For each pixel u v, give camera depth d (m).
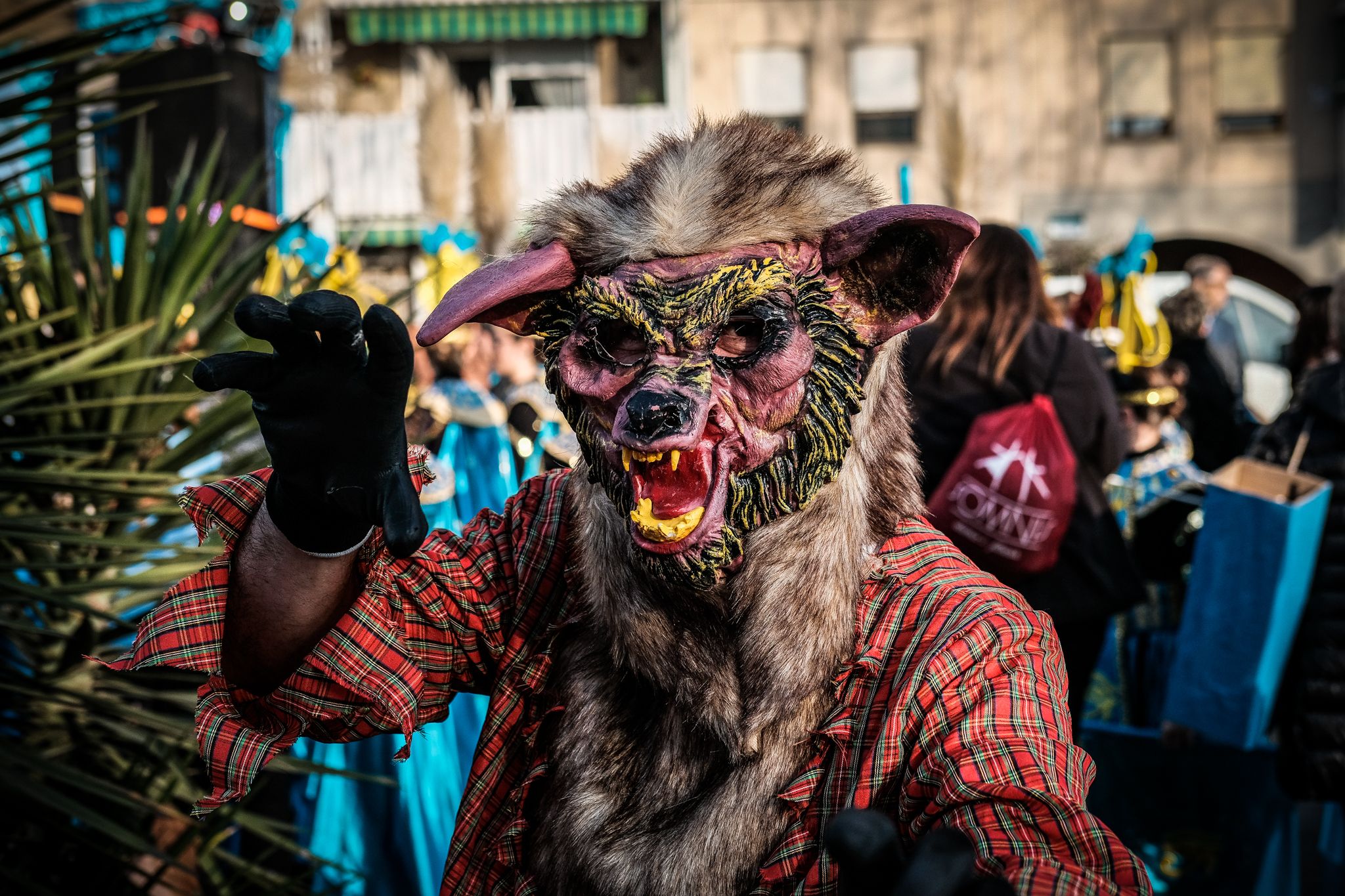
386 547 1.32
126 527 2.87
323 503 1.16
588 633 1.40
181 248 2.94
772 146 1.33
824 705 1.30
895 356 1.41
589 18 15.48
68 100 2.64
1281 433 3.34
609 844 1.31
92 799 2.63
